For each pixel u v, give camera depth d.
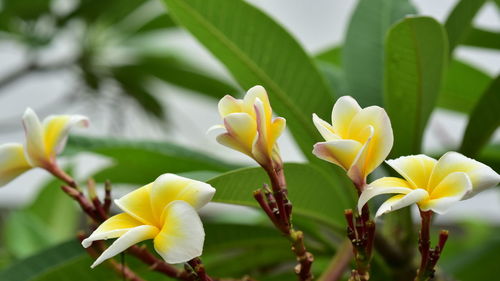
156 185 1.07
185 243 1.04
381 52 1.58
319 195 1.38
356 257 1.12
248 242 1.47
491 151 1.74
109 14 3.62
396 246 1.44
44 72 3.43
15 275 1.41
